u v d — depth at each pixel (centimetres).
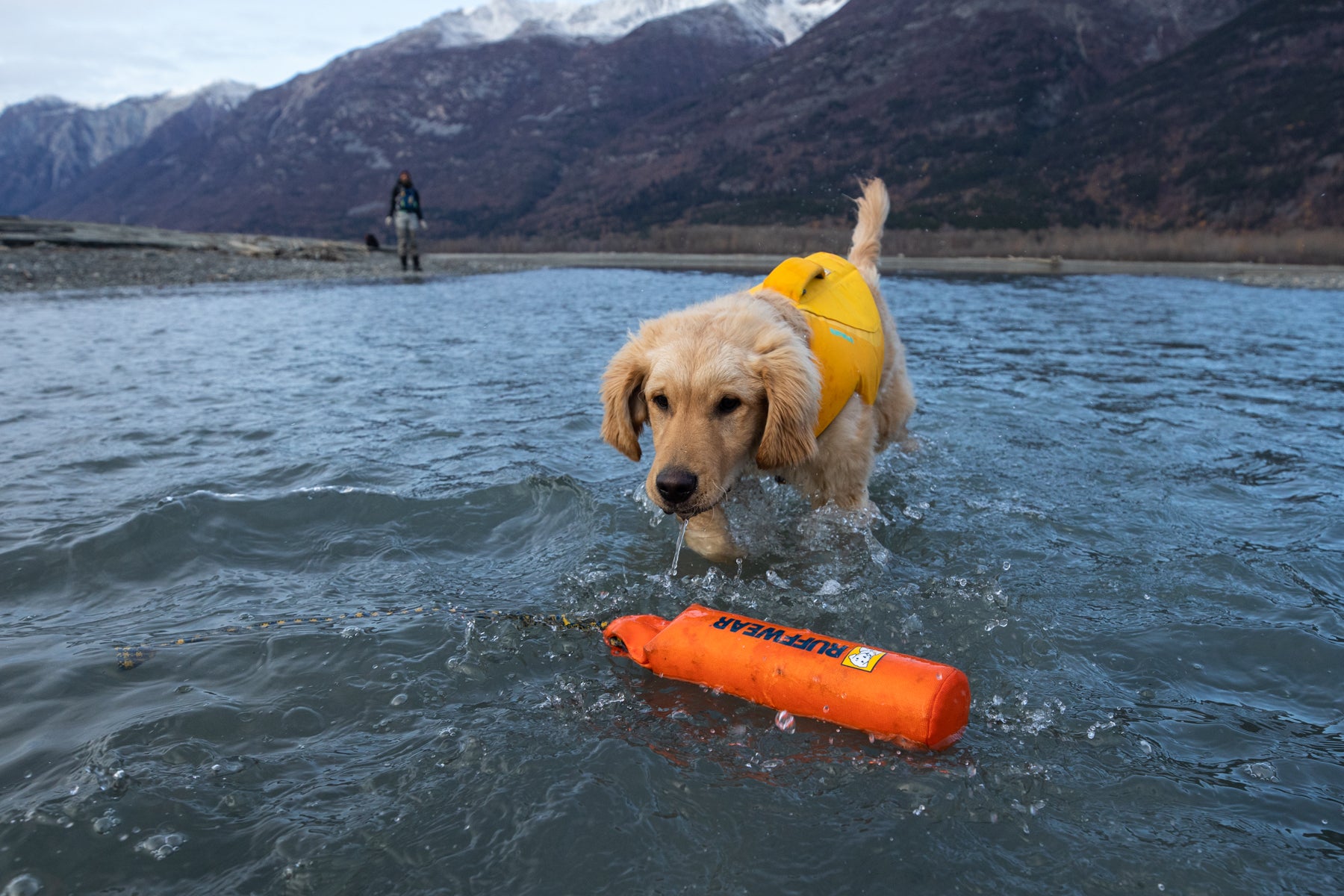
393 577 373
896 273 2475
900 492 484
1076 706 271
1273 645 307
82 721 262
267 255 2897
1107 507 452
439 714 267
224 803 225
